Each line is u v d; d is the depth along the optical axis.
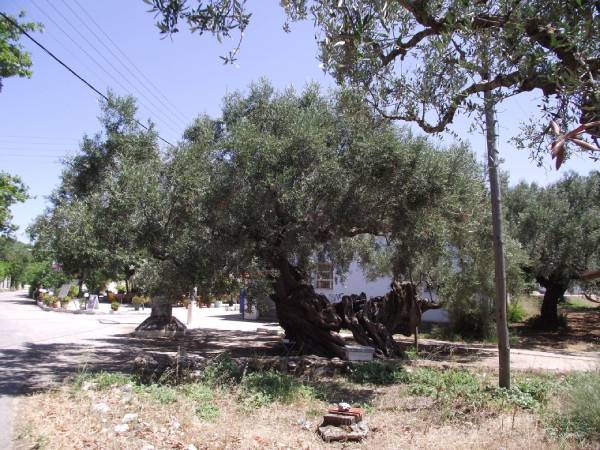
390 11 5.09
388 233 12.70
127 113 12.75
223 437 6.14
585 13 3.70
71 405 7.45
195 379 9.36
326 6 5.16
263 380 9.28
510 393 8.80
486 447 5.95
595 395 6.55
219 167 11.09
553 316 25.17
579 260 21.52
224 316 31.16
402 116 5.83
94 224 10.96
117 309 30.98
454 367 12.32
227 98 13.51
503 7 4.35
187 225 11.29
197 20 4.41
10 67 15.29
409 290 15.79
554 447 5.76
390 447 6.00
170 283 11.05
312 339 13.84
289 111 12.20
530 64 4.15
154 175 11.19
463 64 4.64
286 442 6.14
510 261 18.09
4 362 11.62
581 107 3.80
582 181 23.72
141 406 7.38
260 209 10.90
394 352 14.67
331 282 26.00
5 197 20.84
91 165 12.91
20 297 53.38
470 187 12.45
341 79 5.77
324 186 11.08
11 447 5.67
